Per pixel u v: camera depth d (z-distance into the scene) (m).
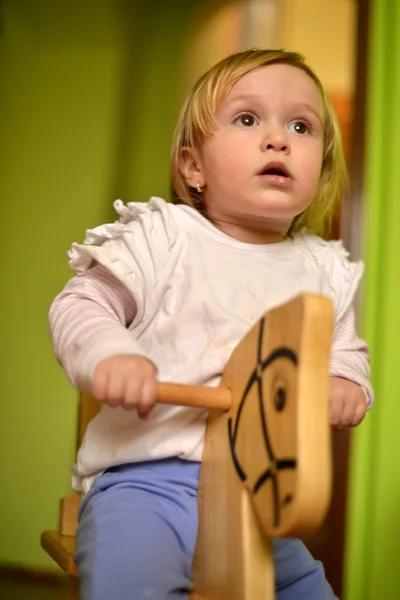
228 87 0.89
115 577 0.65
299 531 0.54
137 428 0.78
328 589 0.88
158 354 0.81
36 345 1.93
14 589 1.76
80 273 0.85
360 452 1.51
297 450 0.54
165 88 2.08
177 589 0.68
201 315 0.82
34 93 2.04
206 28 2.09
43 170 2.01
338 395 0.82
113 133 2.04
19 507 1.87
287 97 0.88
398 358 1.49
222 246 0.89
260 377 0.62
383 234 1.53
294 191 0.86
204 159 0.91
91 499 0.77
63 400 1.91
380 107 1.57
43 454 1.89
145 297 0.82
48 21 2.07
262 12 2.00
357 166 1.55
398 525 1.46
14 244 1.97
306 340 0.55
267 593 0.61
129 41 2.09
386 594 1.45
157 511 0.73
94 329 0.71
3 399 1.91
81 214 2.00
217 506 0.68
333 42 1.87
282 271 0.90
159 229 0.86
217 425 0.70
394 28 1.57
